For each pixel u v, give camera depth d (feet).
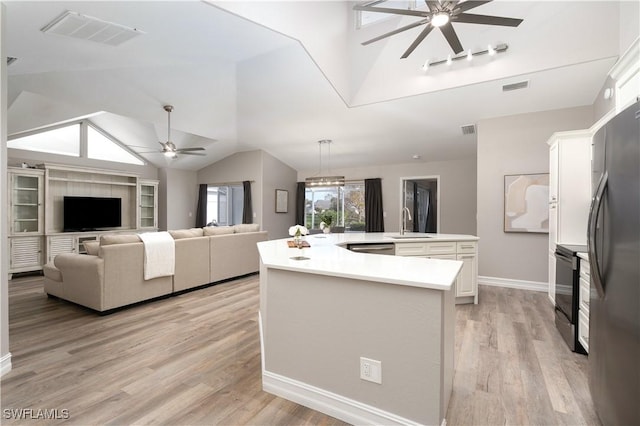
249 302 12.63
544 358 7.75
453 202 22.91
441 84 12.92
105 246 10.90
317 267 5.83
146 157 24.85
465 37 12.03
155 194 25.07
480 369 7.21
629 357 4.15
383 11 8.06
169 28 9.30
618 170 4.52
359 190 26.73
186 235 14.44
